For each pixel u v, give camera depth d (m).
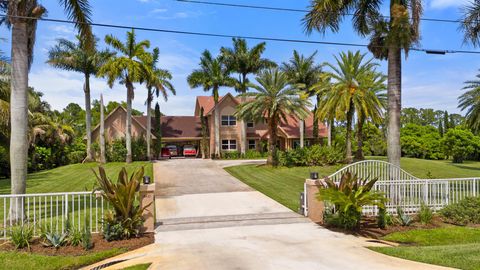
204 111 43.53
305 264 6.77
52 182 21.34
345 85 27.75
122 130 39.75
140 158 35.66
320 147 29.80
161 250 7.94
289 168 27.55
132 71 28.89
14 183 10.03
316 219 10.79
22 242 8.05
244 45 38.84
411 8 12.66
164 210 12.82
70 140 36.72
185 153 43.25
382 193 10.31
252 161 35.06
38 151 32.00
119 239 8.72
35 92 33.84
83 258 7.37
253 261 6.99
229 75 38.56
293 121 44.81
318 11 12.98
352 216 9.56
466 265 6.32
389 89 13.62
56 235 8.09
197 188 18.47
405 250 7.51
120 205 8.83
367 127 45.19
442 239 9.05
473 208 10.38
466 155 45.34
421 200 11.37
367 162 12.62
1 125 20.05
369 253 7.46
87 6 11.40
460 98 24.36
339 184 10.35
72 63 31.50
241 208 12.97
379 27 13.72
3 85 18.77
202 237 9.02
